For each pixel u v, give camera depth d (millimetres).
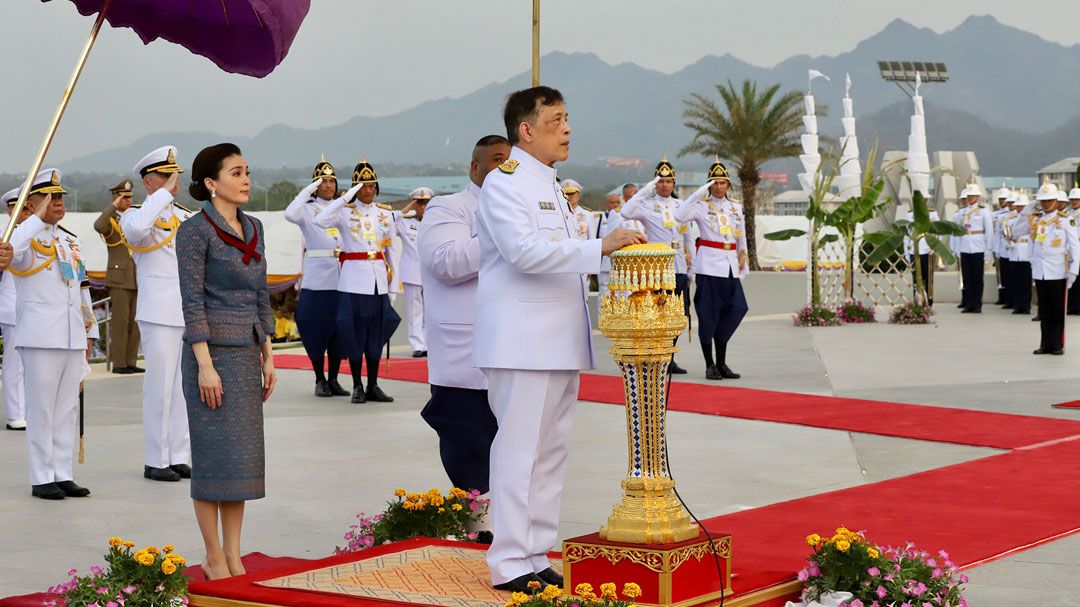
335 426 10570
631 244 4566
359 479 8203
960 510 6934
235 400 5336
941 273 27594
